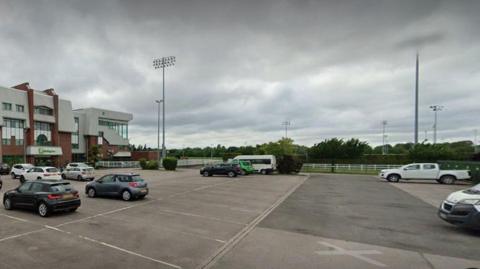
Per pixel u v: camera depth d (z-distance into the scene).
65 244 7.48
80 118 60.16
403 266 6.20
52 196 10.67
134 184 14.74
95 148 54.06
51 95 50.31
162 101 48.84
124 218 10.61
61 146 51.66
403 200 15.29
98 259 6.45
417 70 49.44
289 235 8.56
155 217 10.85
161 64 47.06
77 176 27.30
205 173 32.44
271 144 61.62
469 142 78.62
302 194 17.48
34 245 7.38
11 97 43.03
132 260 6.41
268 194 17.38
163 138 46.59
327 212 12.03
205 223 10.00
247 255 6.81
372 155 51.06
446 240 8.13
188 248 7.29
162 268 6.00
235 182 24.84
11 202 11.76
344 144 52.94
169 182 24.70
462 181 26.23
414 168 25.88
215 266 6.12
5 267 5.93
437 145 42.25
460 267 6.16
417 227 9.59
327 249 7.28
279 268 6.02
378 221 10.42
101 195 15.58
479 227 8.41
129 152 69.12
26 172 25.02
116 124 68.44
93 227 9.23
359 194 17.59
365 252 7.07
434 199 15.74
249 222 10.21
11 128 43.22
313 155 54.44
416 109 49.41
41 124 48.03
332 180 27.70
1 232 8.57
